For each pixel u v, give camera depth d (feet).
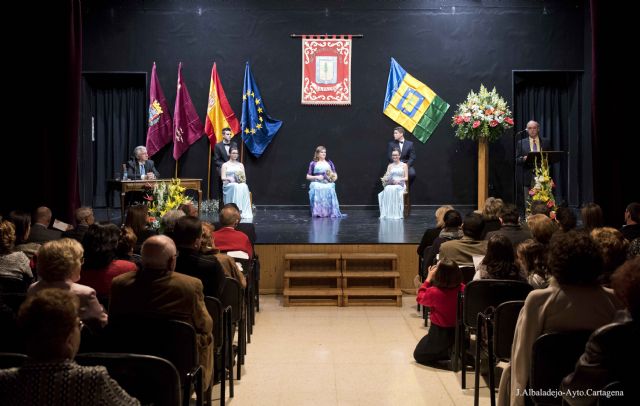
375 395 14.57
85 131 38.14
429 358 16.56
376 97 38.17
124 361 8.38
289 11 37.78
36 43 24.31
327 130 38.19
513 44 37.88
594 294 9.71
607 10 23.36
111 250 12.73
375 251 25.30
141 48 37.47
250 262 19.06
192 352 9.97
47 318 6.37
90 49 37.32
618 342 7.79
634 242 15.30
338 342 18.75
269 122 38.04
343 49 37.93
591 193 37.55
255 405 14.01
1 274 14.17
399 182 34.55
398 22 37.93
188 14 37.52
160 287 10.71
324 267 24.53
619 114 23.61
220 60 37.76
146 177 32.58
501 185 38.37
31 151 24.47
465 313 14.06
